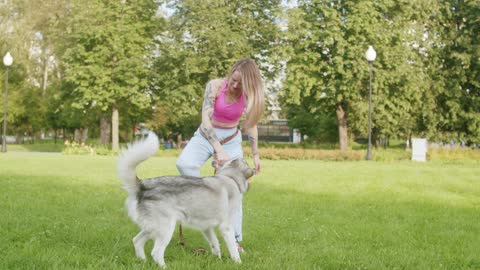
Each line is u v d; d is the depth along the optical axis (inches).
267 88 1510.8
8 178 597.3
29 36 1776.6
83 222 315.9
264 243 279.1
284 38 1396.4
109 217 342.0
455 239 294.8
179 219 223.8
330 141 1876.2
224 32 1384.1
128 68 1464.1
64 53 1544.0
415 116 1521.9
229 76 259.6
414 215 382.3
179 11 1460.4
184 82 1503.4
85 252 238.5
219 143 258.1
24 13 1782.7
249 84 253.1
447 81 1473.9
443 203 454.0
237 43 1385.3
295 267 215.9
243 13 1486.2
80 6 1496.1
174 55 1412.4
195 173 264.1
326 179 660.7
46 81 1939.0
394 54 1312.7
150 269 208.1
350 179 664.4
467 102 1480.1
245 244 275.9
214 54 1403.8
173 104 1513.3
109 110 1660.9
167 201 219.6
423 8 1414.9
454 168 920.3
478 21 1450.5
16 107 1760.6
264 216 362.0
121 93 1476.4
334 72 1339.8
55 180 586.6
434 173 786.8
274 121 2967.5
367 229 318.7
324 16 1357.0
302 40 1370.6
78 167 817.5
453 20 1521.9
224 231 233.5
